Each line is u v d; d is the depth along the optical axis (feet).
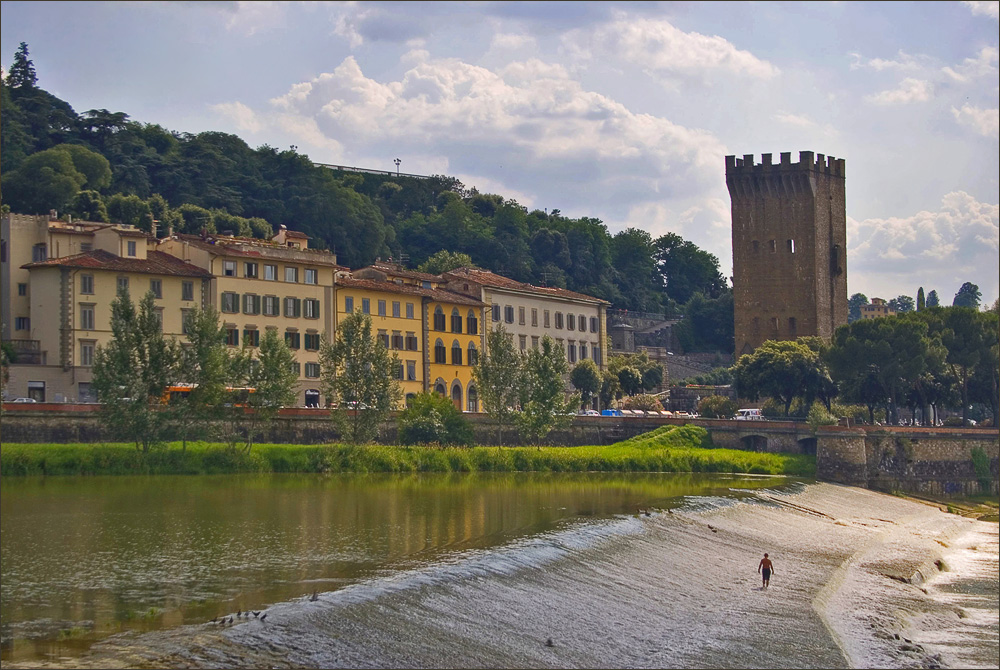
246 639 185.06
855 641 226.38
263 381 428.56
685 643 211.61
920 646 228.22
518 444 524.93
